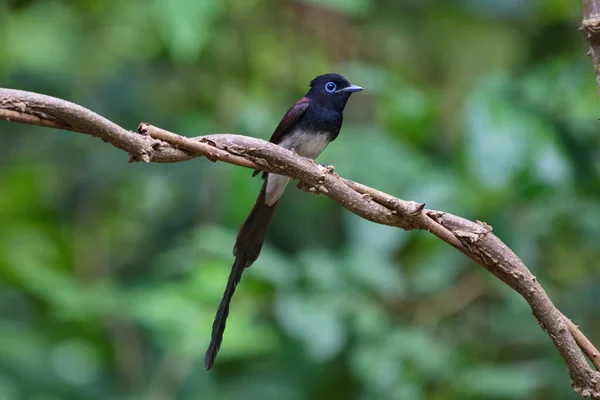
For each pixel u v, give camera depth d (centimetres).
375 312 993
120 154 1243
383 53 1328
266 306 1033
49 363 1080
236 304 1026
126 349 1129
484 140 996
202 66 1255
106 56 1280
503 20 1279
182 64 1245
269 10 1285
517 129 1001
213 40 1247
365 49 1323
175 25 1041
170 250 1224
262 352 1054
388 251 1026
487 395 1005
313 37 1298
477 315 1150
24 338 1094
